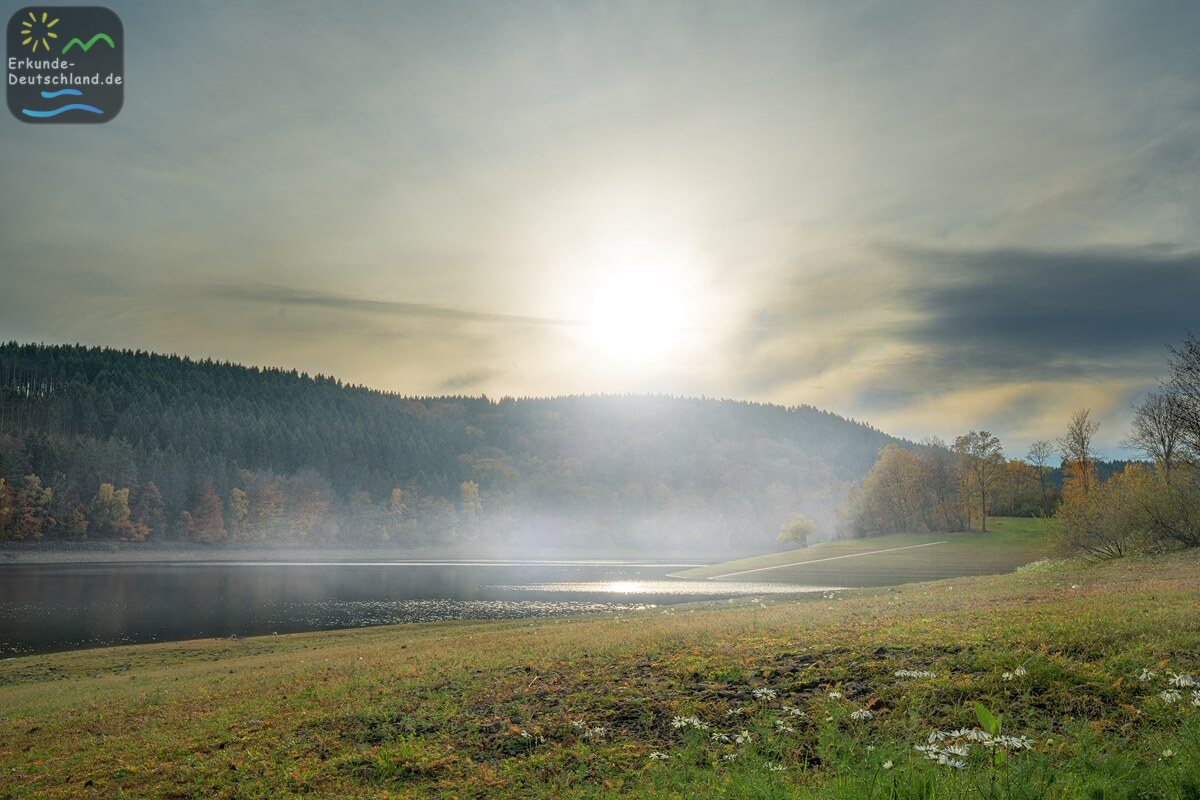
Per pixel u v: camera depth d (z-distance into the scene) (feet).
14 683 96.12
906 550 321.93
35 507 453.58
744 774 27.07
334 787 32.58
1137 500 127.34
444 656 64.59
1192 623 41.04
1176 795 22.15
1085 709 30.71
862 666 39.27
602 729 34.94
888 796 22.99
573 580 334.85
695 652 48.03
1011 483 444.14
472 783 30.91
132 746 45.03
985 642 40.78
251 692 59.67
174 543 520.01
